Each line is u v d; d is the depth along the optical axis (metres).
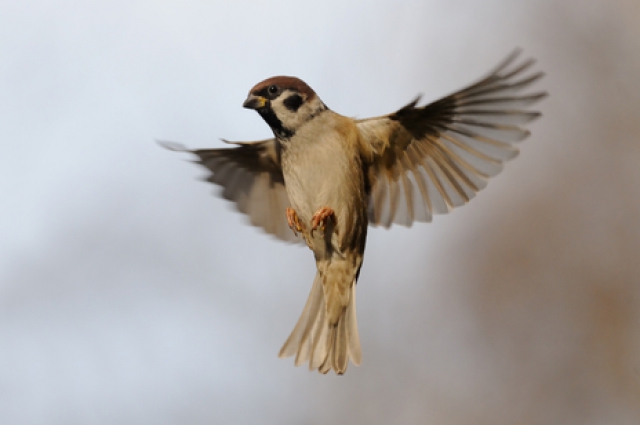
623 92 15.27
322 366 9.77
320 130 9.56
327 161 9.48
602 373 13.21
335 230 9.58
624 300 13.52
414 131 9.42
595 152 14.80
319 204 9.55
